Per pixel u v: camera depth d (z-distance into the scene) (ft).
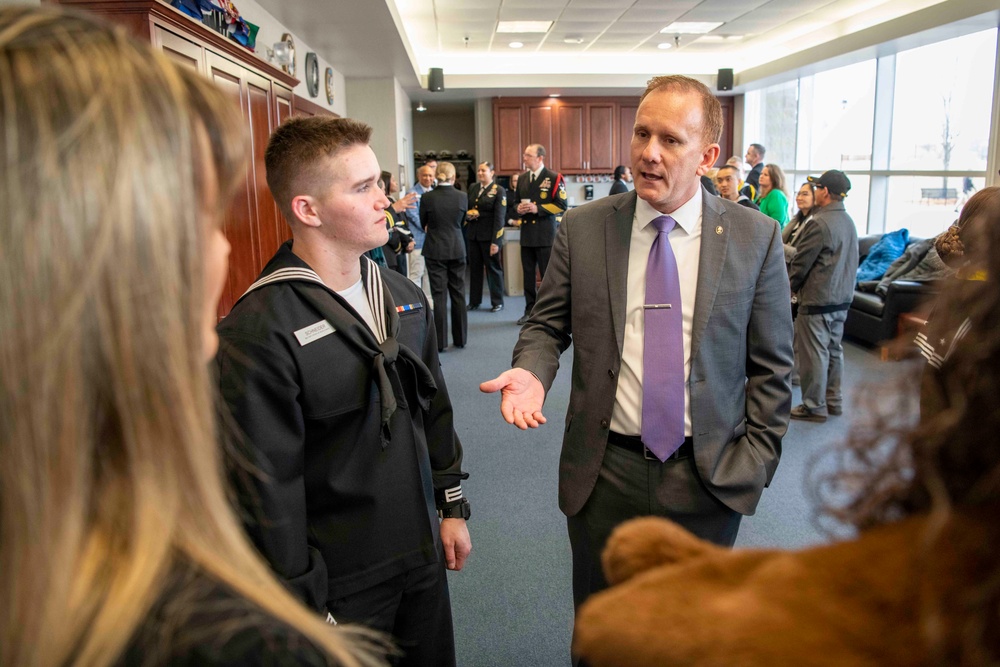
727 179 16.25
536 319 5.39
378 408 3.97
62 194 1.14
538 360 5.08
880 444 1.39
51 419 1.15
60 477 1.16
